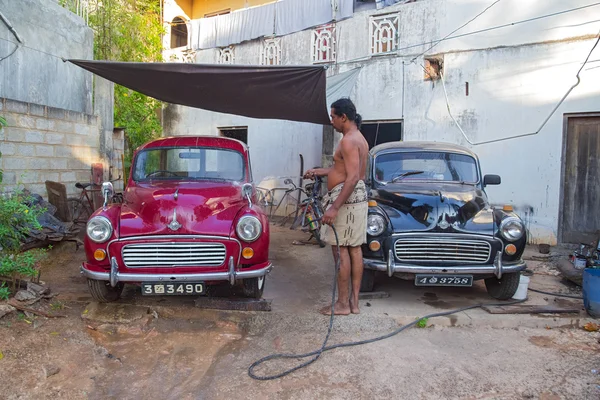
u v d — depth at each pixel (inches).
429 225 177.3
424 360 138.9
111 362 133.4
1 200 171.2
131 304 169.9
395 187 205.8
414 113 348.5
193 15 561.9
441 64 336.8
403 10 350.6
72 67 327.0
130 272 152.8
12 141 257.1
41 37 295.0
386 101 360.5
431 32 339.3
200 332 154.9
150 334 151.8
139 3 465.4
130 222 154.9
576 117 297.6
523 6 304.3
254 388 122.0
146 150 206.5
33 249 217.6
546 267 252.2
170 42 530.6
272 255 279.3
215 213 160.1
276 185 437.7
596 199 296.0
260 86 250.1
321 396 118.6
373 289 201.2
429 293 200.8
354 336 155.2
